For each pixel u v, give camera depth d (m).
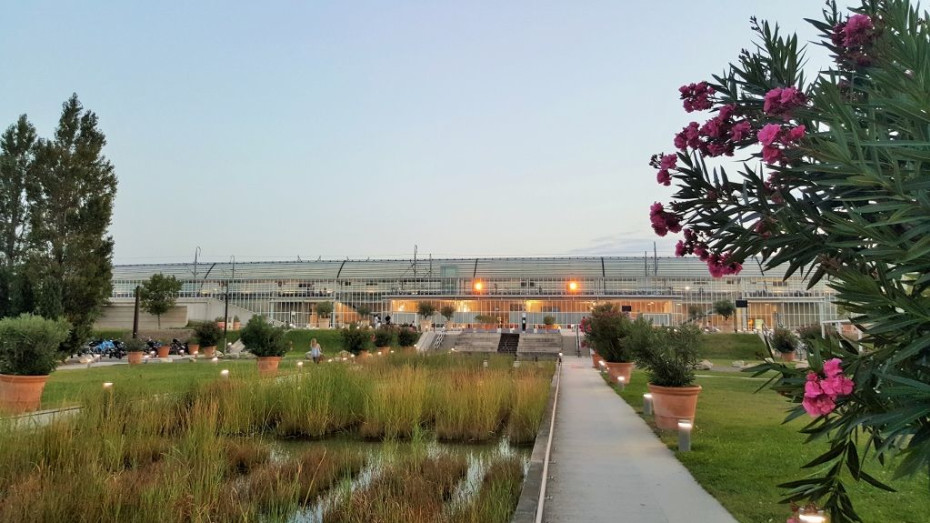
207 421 8.50
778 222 2.91
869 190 2.57
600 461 8.30
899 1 2.41
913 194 2.19
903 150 2.05
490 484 6.74
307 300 82.88
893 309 2.32
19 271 28.72
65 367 27.47
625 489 6.77
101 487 5.56
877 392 2.40
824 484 3.06
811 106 2.84
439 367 22.36
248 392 11.65
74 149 33.78
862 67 2.90
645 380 22.38
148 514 5.06
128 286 88.62
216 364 29.94
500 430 11.41
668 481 7.12
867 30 2.81
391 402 11.26
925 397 2.10
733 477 7.14
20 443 6.88
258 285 85.38
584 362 39.31
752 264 76.12
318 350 28.92
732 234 3.21
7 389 11.95
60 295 27.62
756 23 3.54
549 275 81.81
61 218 32.47
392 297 80.12
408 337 46.69
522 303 77.12
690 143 3.62
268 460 8.26
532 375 19.02
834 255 2.85
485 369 21.67
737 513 5.78
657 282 78.25
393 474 7.03
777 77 3.40
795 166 2.86
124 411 9.15
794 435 10.10
